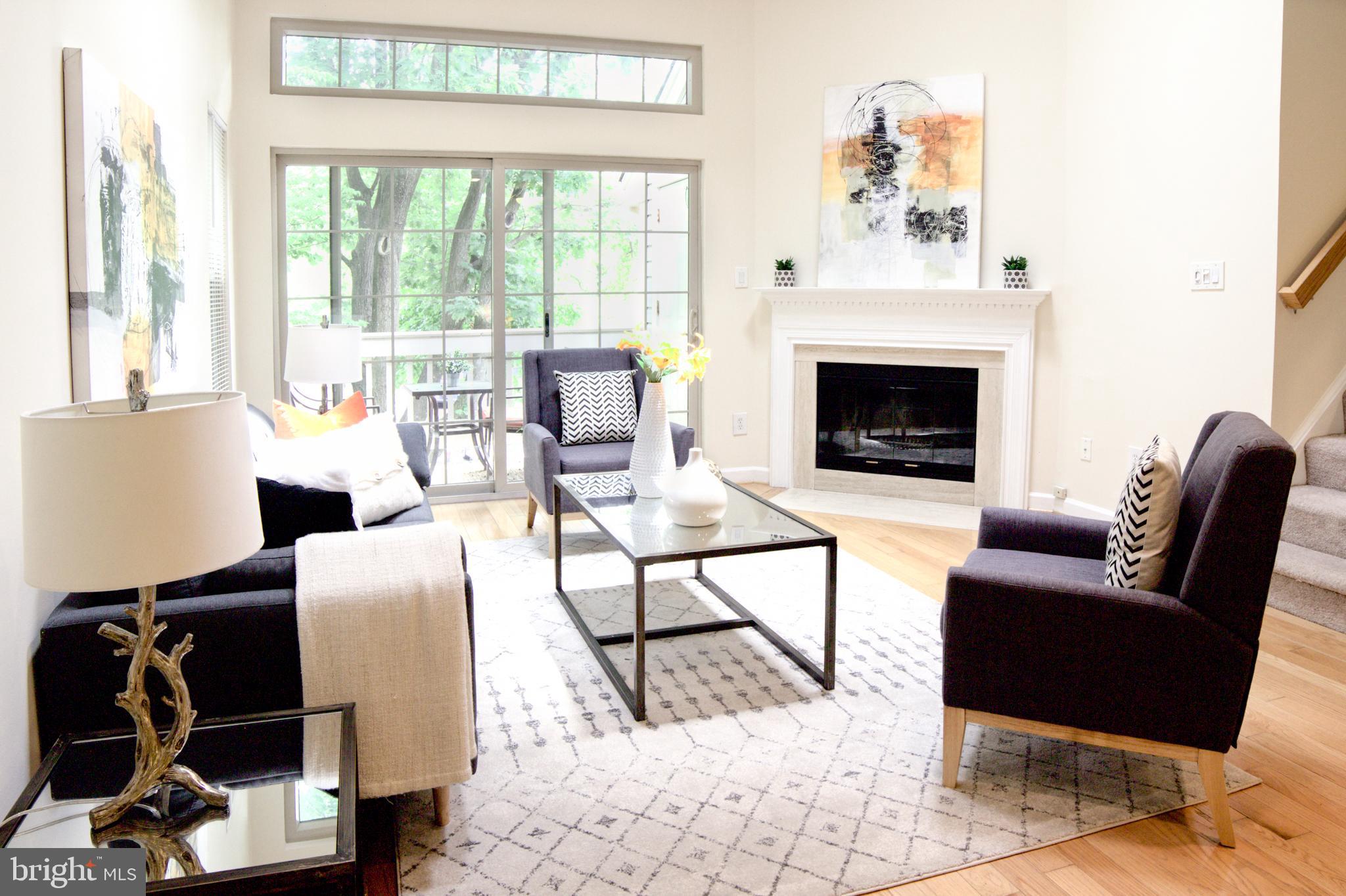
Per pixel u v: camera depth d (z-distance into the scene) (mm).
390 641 1999
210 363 4023
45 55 1981
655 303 5844
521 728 2680
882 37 5410
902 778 2410
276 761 1664
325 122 5066
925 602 3771
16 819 1465
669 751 2551
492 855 2064
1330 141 3836
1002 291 5070
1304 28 3738
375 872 1998
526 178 5512
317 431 3824
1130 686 2156
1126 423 4641
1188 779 2414
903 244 5441
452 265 5465
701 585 3990
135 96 2604
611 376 4961
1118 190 4633
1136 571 2258
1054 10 4980
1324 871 2023
